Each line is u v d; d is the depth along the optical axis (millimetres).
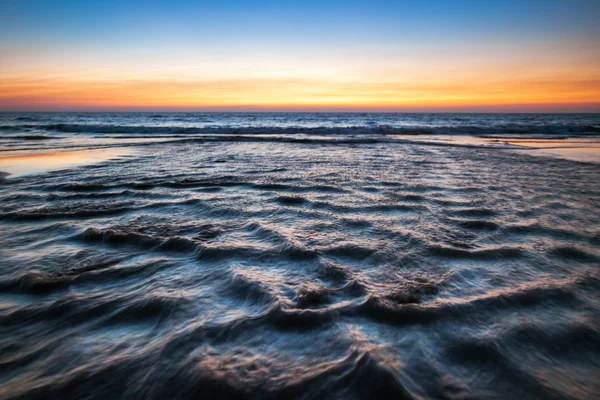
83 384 1677
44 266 3090
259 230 4059
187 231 4043
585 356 1887
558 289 2627
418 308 2301
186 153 13188
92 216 4758
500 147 16172
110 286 2705
